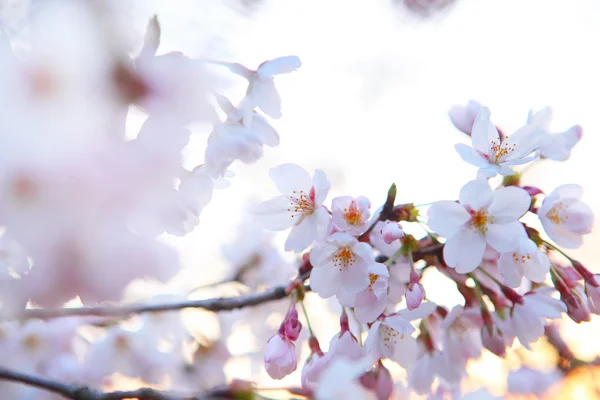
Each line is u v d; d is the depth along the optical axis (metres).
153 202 0.32
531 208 0.45
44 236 0.30
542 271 0.44
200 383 0.61
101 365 0.58
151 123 0.33
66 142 0.29
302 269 0.47
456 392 0.50
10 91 0.29
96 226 0.31
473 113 0.46
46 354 0.57
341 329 0.44
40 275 0.30
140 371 0.59
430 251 0.45
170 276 0.32
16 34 0.30
